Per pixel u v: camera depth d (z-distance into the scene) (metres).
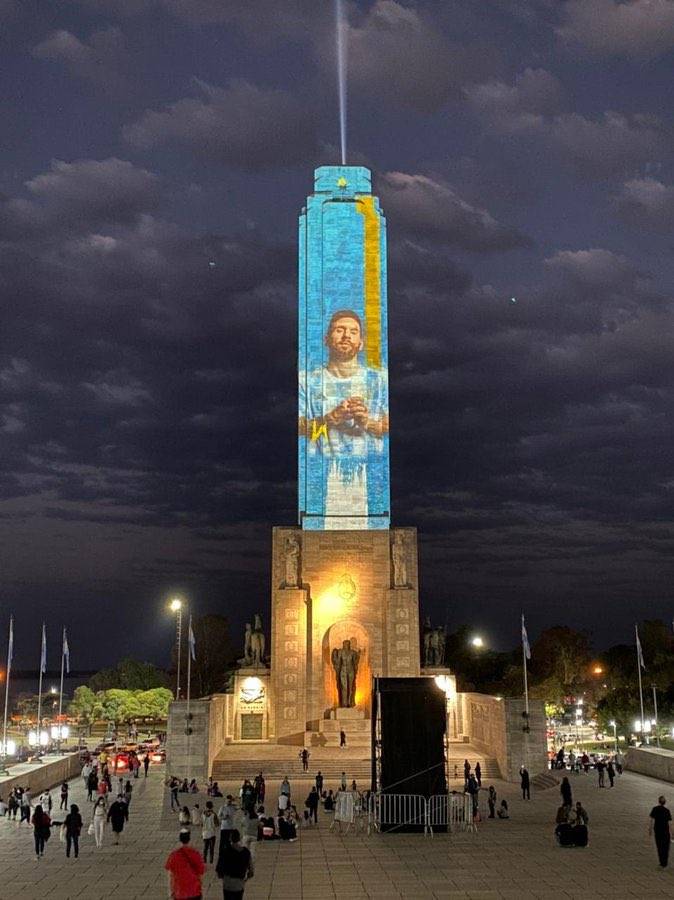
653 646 130.75
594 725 131.50
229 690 92.44
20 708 158.25
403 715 44.56
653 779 63.69
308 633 85.44
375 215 93.56
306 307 92.56
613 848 39.44
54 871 35.81
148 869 36.09
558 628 141.12
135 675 139.25
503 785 63.28
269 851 39.41
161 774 70.19
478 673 139.75
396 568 86.56
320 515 88.56
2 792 50.62
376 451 89.75
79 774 70.25
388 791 44.06
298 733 82.94
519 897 30.78
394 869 35.59
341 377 90.81
